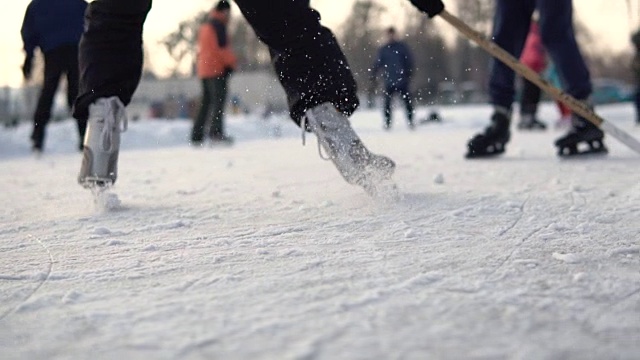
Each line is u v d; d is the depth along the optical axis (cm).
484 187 345
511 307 143
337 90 288
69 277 179
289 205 300
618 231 225
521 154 552
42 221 278
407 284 161
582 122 489
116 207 303
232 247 212
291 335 128
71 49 704
